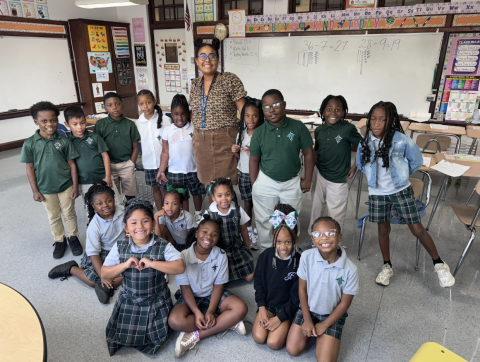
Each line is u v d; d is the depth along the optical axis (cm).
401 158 191
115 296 202
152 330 162
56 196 238
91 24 570
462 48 412
